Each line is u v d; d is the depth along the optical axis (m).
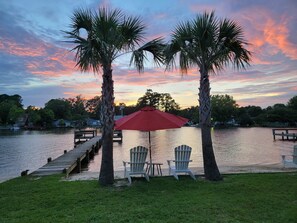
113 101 7.26
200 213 4.68
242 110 82.12
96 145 24.11
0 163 17.09
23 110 86.25
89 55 6.51
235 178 7.62
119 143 30.00
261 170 9.40
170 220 4.38
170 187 6.72
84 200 5.71
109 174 7.11
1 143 32.56
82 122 96.56
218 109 78.75
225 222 4.26
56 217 4.69
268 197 5.58
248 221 4.29
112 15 6.89
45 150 24.80
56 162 12.80
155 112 7.38
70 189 6.74
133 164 7.58
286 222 4.23
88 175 9.50
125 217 4.57
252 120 74.69
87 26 6.97
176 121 7.38
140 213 4.75
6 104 87.25
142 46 7.53
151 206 5.15
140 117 7.18
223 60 8.09
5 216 4.81
